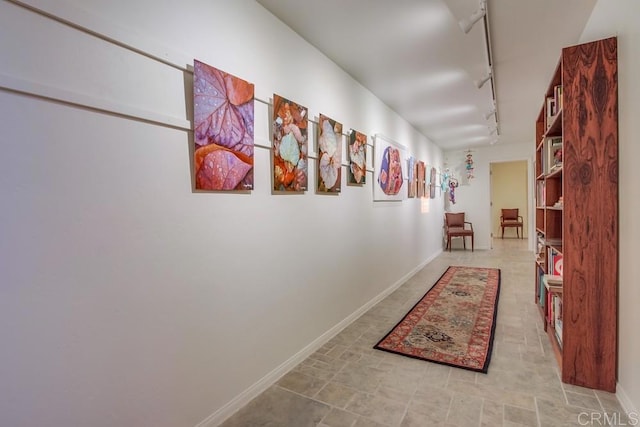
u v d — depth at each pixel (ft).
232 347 5.91
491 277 15.60
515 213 31.76
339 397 6.26
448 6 6.82
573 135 6.34
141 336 4.43
